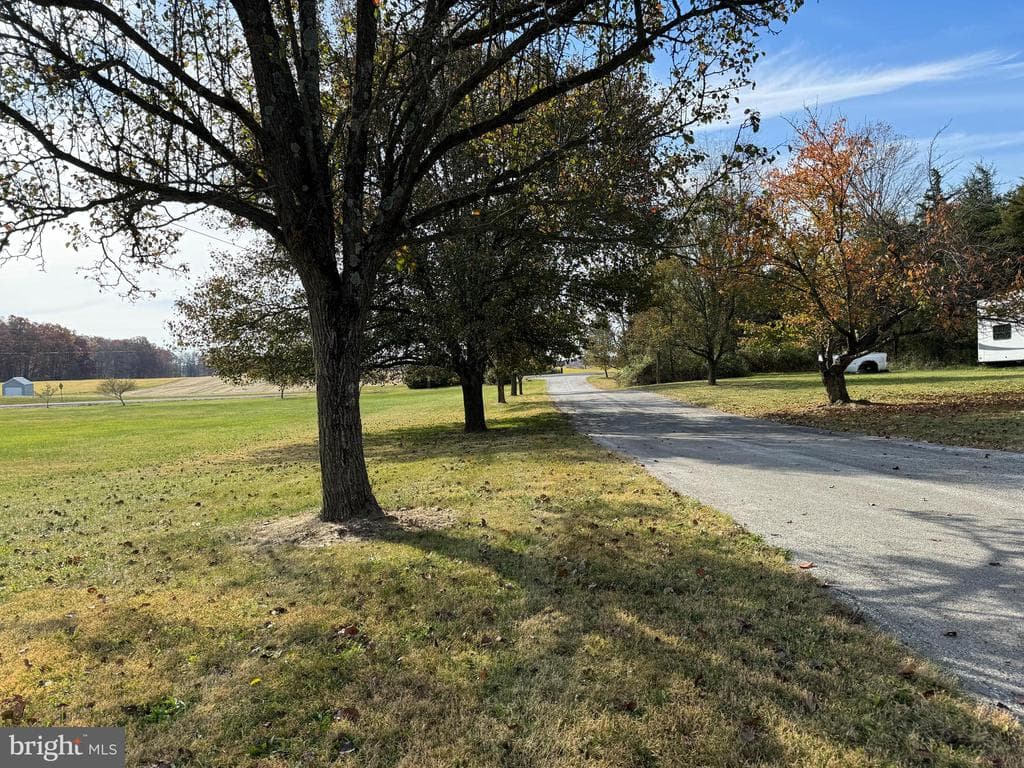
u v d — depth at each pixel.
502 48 6.82
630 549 5.39
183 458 16.66
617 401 29.19
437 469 10.85
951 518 6.11
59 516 9.11
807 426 15.01
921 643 3.52
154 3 6.80
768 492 7.65
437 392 60.31
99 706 3.21
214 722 3.03
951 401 17.03
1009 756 2.53
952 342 37.81
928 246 15.45
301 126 6.11
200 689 3.36
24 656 3.85
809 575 4.64
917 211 17.42
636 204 8.26
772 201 17.08
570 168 8.02
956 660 3.32
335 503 6.80
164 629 4.14
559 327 17.59
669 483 8.45
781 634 3.67
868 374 36.34
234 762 2.73
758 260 17.09
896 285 16.33
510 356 18.78
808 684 3.12
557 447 12.96
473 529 6.29
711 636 3.66
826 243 17.38
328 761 2.70
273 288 17.64
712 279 19.31
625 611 4.07
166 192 6.33
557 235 8.15
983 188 25.81
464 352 18.62
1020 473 8.08
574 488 8.25
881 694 3.00
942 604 4.04
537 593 4.44
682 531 5.94
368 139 7.40
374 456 13.91
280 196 6.08
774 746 2.65
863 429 13.39
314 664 3.53
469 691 3.19
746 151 6.98
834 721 2.80
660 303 19.33
